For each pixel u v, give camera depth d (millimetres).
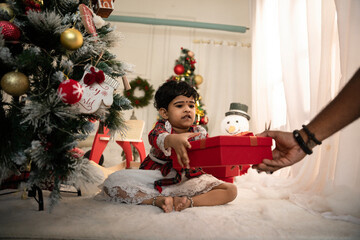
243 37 4273
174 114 1307
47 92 937
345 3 1297
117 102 1143
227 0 4305
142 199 1104
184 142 925
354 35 1208
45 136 890
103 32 1194
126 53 4098
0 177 860
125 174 1187
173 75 3951
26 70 937
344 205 993
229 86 4137
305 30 1932
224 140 833
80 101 975
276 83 2416
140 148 2250
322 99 1493
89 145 2461
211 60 4172
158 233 712
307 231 787
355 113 681
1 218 829
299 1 1966
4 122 874
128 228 751
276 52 2443
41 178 881
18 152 860
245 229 776
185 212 981
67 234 691
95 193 1439
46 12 965
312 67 1651
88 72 1008
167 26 4207
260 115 2705
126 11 4141
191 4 4270
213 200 1132
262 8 2775
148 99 3955
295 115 1880
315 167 1487
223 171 1495
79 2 1164
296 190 1473
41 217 845
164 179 1156
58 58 1053
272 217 931
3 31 866
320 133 728
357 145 1153
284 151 831
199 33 4246
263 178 1905
